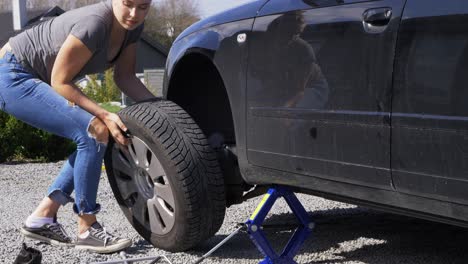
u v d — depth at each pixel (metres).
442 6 2.47
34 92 3.57
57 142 8.91
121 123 3.53
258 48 3.26
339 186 2.92
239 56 3.38
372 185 2.75
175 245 3.56
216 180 3.48
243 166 3.46
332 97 2.88
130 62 3.88
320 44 2.93
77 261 3.53
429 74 2.49
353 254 3.61
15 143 8.68
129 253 3.66
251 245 3.80
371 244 3.81
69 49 3.41
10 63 3.63
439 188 2.48
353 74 2.78
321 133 2.93
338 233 4.08
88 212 3.63
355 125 2.78
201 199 3.43
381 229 4.15
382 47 2.67
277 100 3.16
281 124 3.14
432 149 2.49
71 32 3.43
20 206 5.27
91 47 3.43
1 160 8.67
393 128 2.63
